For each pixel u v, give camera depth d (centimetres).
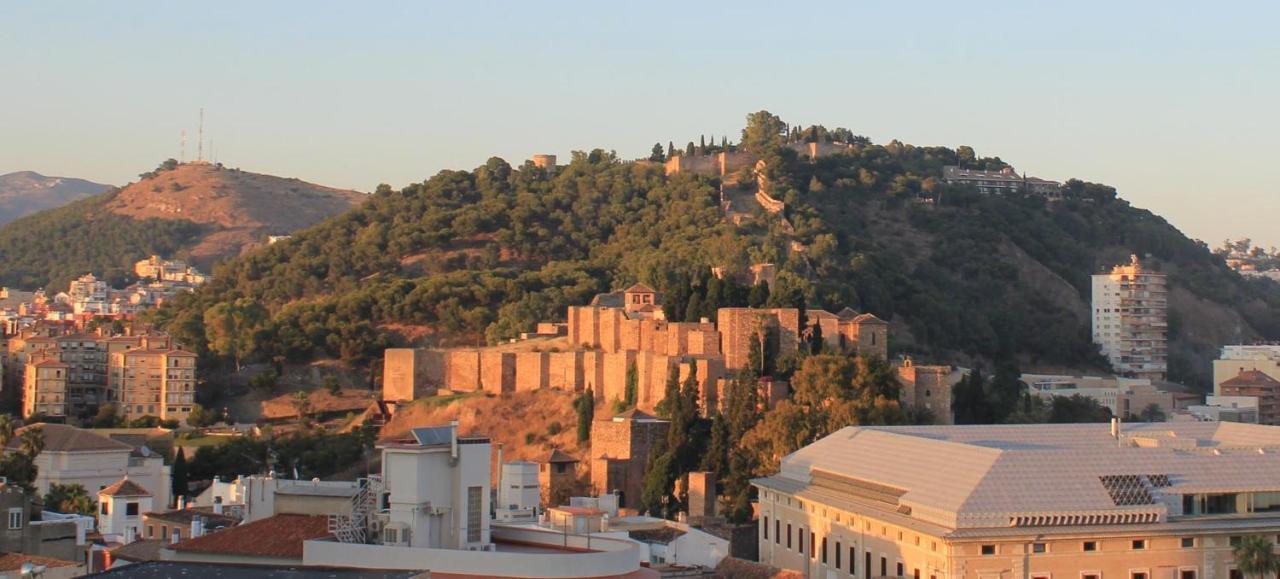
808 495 18400
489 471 10588
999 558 15412
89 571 12688
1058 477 16150
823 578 17975
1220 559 16125
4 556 12688
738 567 15900
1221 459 16812
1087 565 15662
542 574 9606
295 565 9638
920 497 16325
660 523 17312
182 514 17688
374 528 10412
